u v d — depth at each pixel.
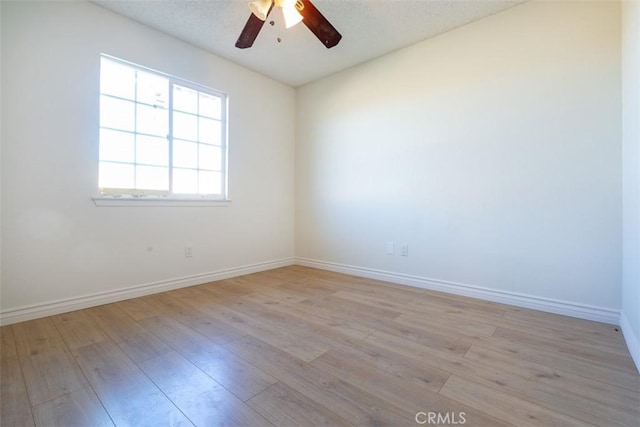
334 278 3.17
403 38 2.70
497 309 2.21
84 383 1.28
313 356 1.52
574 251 2.06
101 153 2.36
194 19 2.45
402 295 2.56
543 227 2.17
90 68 2.23
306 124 3.78
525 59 2.22
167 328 1.86
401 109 2.90
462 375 1.35
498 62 2.34
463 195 2.53
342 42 2.77
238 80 3.24
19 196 1.95
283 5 1.75
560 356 1.52
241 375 1.35
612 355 1.53
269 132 3.59
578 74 2.02
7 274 1.91
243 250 3.33
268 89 3.56
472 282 2.50
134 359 1.49
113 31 2.35
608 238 1.94
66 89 2.13
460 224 2.55
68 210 2.15
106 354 1.53
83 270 2.22
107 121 2.39
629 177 1.68
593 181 1.98
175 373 1.37
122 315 2.08
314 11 1.79
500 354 1.54
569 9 2.05
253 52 2.98
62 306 2.12
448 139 2.61
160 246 2.65
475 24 2.44
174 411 1.11
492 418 1.08
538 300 2.20
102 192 2.37
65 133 2.12
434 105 2.68
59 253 2.11
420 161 2.78
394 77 2.94
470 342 1.68
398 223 2.95
